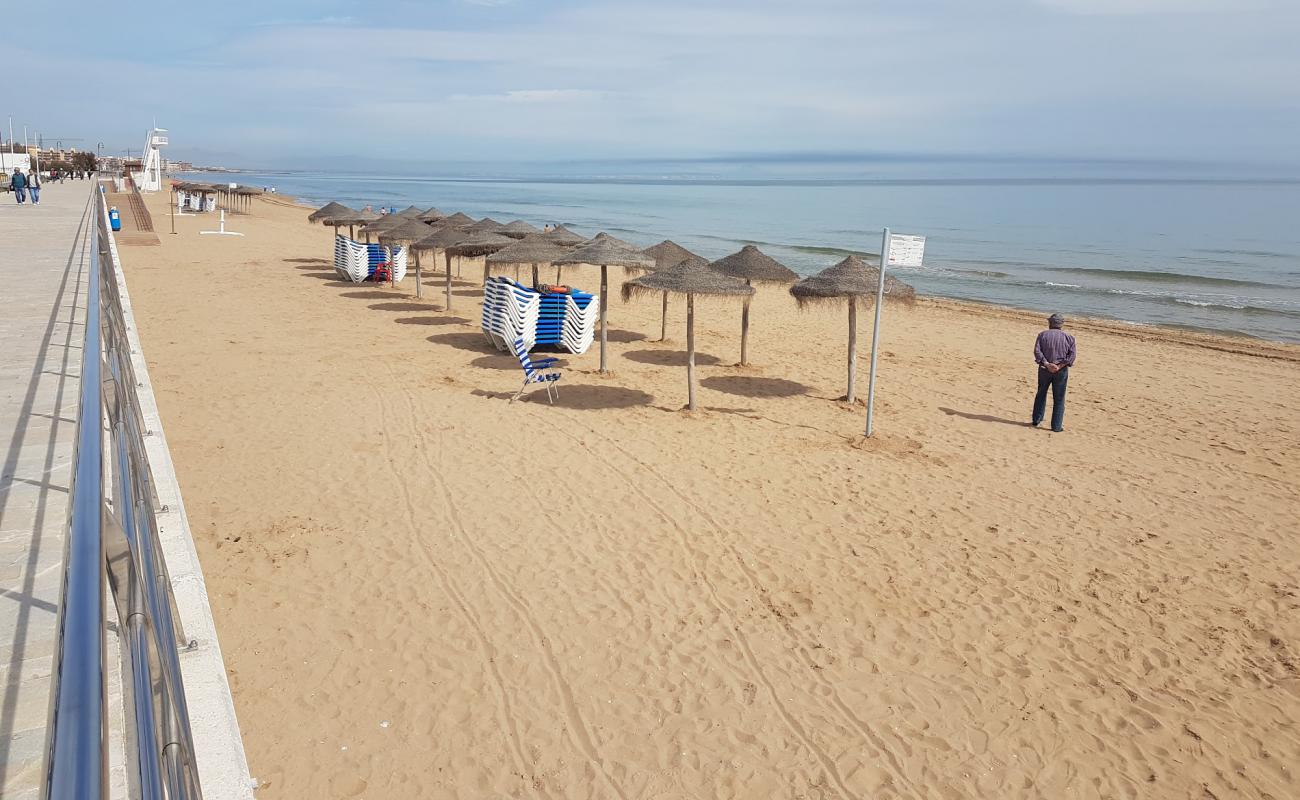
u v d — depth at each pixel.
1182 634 6.65
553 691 5.48
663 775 4.83
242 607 6.11
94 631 1.31
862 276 12.34
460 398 11.94
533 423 10.98
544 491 8.68
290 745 4.80
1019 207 105.19
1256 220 77.81
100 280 5.10
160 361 12.95
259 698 5.16
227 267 25.34
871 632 6.43
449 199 124.56
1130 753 5.27
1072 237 56.75
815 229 65.12
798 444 10.82
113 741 2.60
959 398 13.93
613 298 23.53
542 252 15.48
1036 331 21.23
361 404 11.30
